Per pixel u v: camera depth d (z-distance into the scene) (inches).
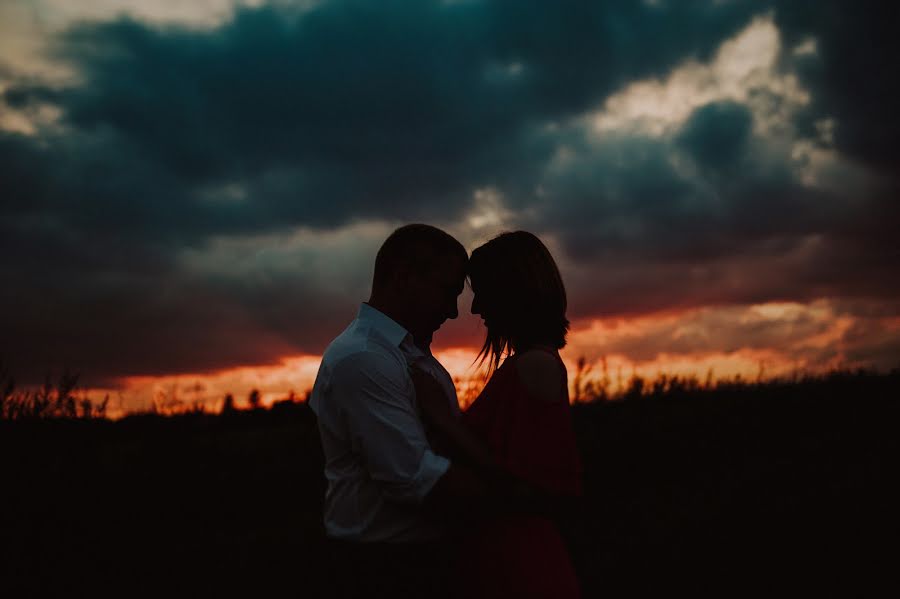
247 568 179.0
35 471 177.2
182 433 279.9
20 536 168.6
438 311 88.6
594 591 169.6
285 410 448.8
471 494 75.4
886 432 351.3
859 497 225.1
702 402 479.8
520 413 77.4
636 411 446.3
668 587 164.2
